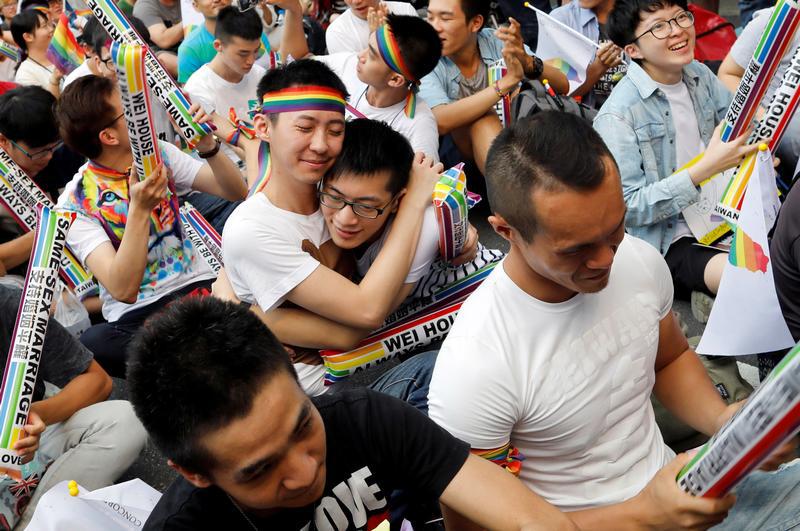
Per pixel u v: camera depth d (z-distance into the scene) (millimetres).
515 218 1516
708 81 3412
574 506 1774
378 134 2242
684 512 1393
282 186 2311
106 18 3002
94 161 3049
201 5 4656
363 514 1466
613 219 1461
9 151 3479
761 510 1617
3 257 3439
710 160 2889
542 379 1658
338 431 1455
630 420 1774
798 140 3295
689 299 3527
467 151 4094
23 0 5707
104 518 1942
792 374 1023
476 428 1650
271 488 1242
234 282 2445
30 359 2244
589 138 1459
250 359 1186
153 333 1238
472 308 1712
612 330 1702
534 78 4129
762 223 2230
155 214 3203
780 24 2387
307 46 5031
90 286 3463
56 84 5059
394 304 2381
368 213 2268
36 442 2287
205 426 1178
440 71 4070
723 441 1207
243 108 4289
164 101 3070
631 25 3184
